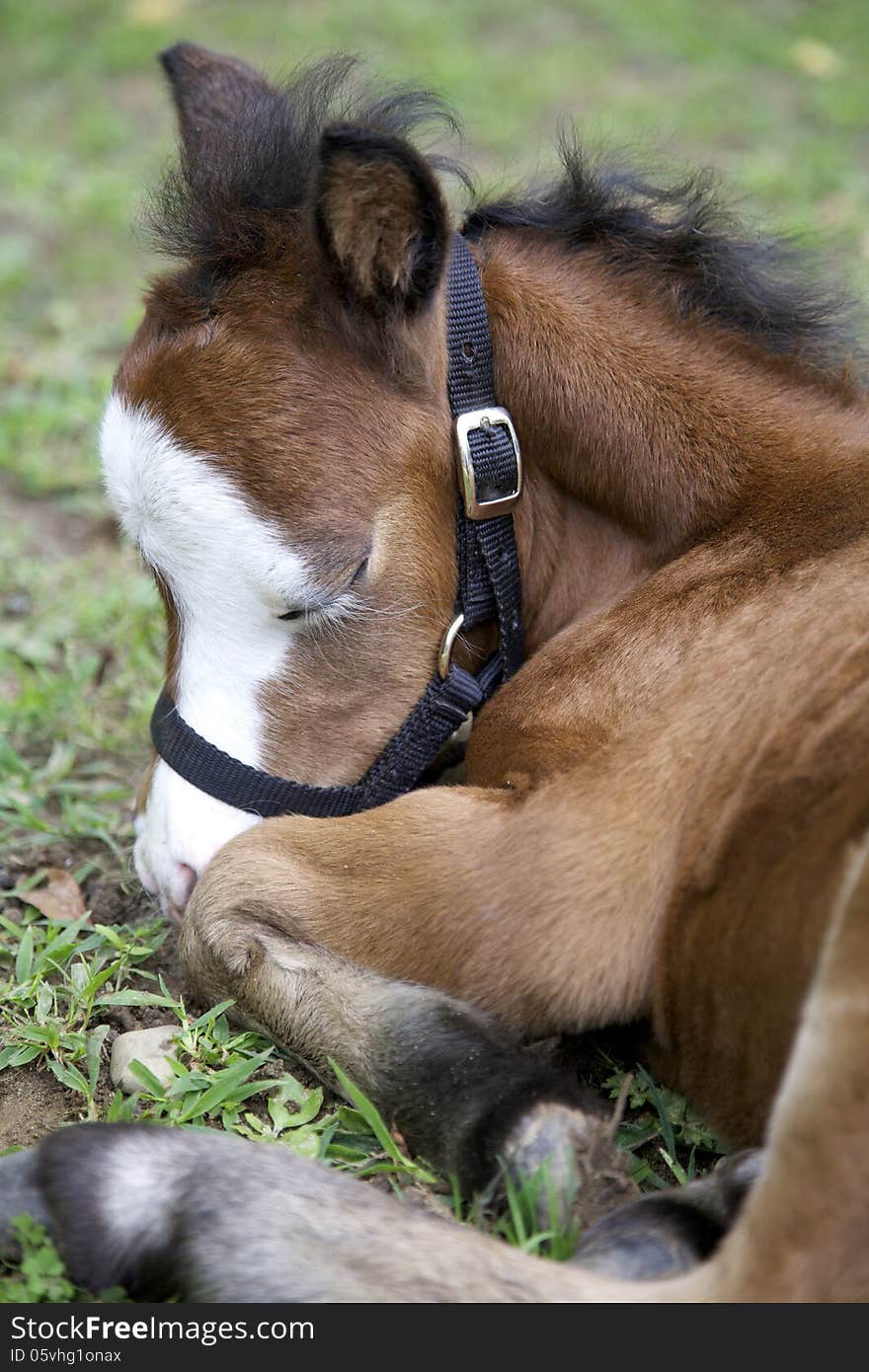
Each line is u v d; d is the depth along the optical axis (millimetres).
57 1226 2082
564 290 2799
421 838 2537
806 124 7500
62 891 3184
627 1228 2104
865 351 2988
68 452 5059
